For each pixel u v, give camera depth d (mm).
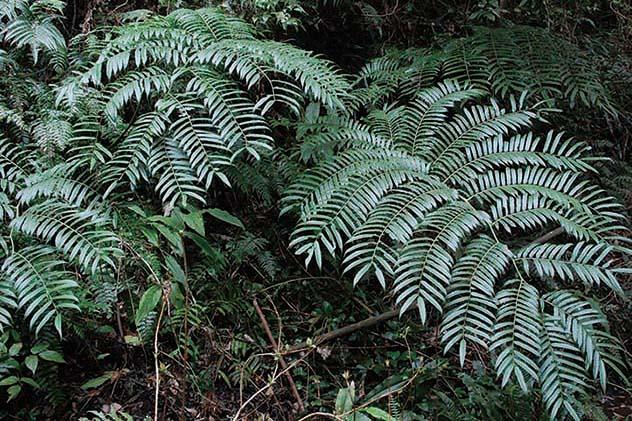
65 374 2186
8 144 2295
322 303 2658
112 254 2098
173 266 1803
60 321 1773
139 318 1670
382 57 3146
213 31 2533
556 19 4230
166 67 2498
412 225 1980
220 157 2150
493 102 2514
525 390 1670
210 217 2795
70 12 2998
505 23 3891
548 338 1779
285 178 2654
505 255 1944
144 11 2828
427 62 3045
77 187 2178
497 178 2227
